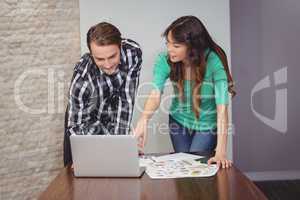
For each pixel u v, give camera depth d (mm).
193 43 2516
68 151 2721
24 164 3773
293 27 4453
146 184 2008
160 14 3932
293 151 4613
